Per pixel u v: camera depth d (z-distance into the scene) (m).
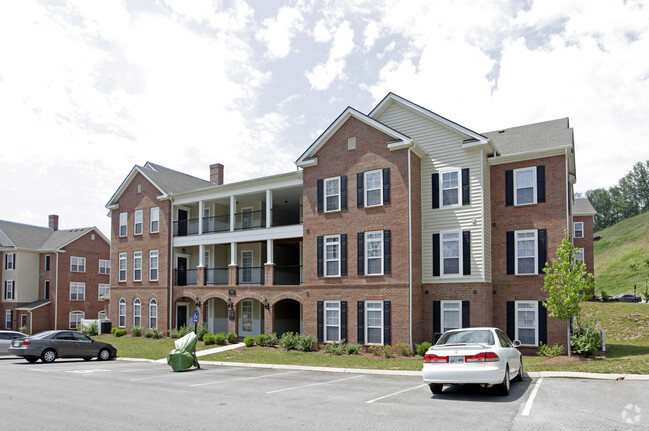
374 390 13.41
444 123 23.50
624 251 73.19
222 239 30.97
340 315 24.28
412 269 22.61
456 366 11.69
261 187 29.66
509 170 23.36
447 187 23.50
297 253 35.38
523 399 11.34
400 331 22.36
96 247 53.72
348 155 24.97
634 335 26.97
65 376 17.23
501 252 23.19
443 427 8.73
